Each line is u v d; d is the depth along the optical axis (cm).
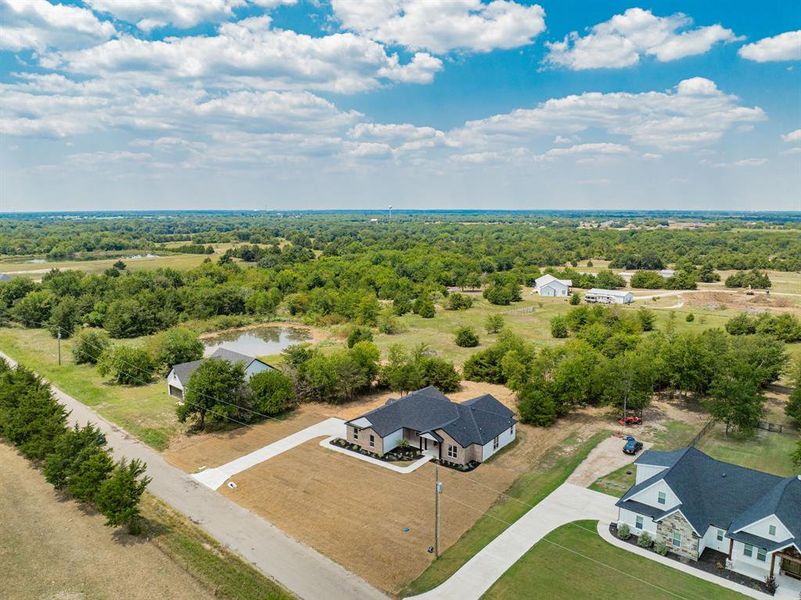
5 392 4825
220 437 5025
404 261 16788
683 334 7319
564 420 5491
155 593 2958
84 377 6988
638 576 3078
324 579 3064
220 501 3909
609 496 3956
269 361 7731
